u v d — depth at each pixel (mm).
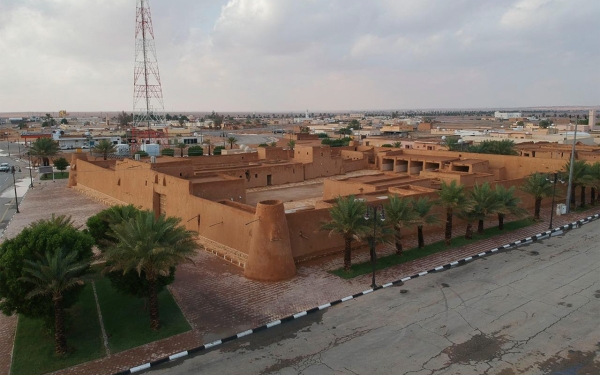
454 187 25922
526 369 13664
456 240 27500
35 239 15484
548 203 38062
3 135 125562
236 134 153625
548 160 42031
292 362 14328
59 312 14594
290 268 21734
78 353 14930
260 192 47188
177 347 15320
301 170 55031
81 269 15188
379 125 191625
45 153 64188
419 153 57375
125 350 15133
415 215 23422
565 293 19359
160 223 16859
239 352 15086
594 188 36969
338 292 19844
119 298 19391
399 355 14562
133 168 37312
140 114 111688
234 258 24172
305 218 23703
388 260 23875
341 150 68438
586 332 15891
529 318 17031
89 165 47562
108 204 41000
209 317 17594
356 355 14641
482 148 56062
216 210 26234
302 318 17531
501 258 24406
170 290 20344
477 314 17469
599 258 24016
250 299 19234
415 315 17516
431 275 21969
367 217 21234
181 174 35719
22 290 14703
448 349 14891
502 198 27953
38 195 46469
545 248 26156
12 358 14734
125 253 15977
